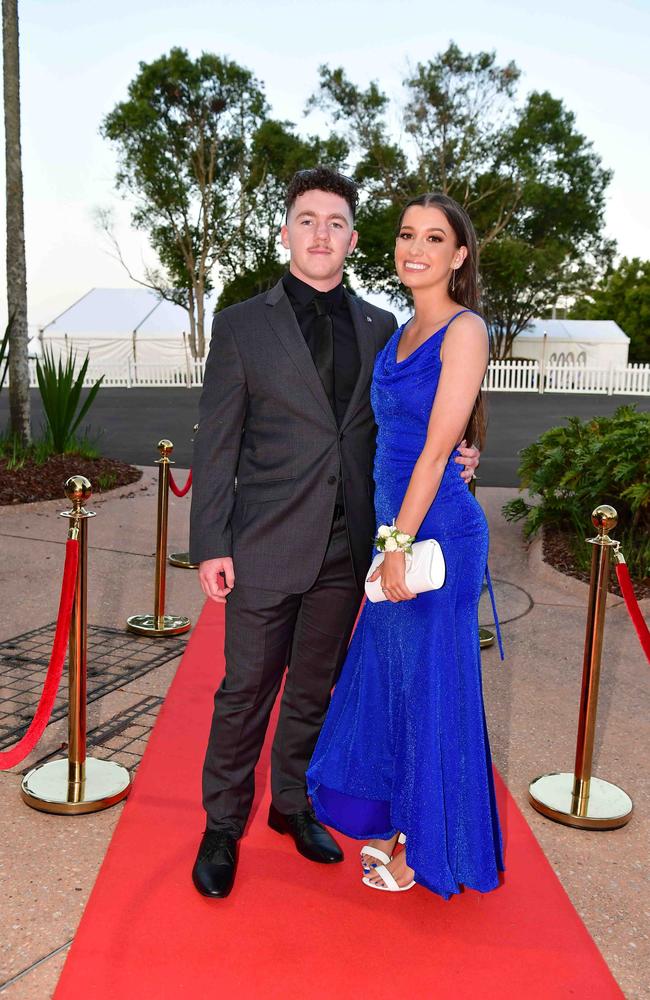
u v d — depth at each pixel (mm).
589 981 2203
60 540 6703
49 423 9594
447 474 2439
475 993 2139
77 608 2908
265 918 2391
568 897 2570
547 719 3852
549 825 2998
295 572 2510
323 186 2510
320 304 2574
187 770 3215
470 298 2508
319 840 2705
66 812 2916
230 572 2510
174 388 27812
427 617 2375
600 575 2939
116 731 3545
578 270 32500
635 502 6078
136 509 7980
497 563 6551
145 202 32344
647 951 2352
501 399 24781
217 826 2580
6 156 8828
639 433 6211
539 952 2303
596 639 2957
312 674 2695
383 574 2350
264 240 33500
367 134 30062
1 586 5492
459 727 2402
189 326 32344
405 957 2258
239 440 2580
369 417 2619
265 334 2512
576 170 31016
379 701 2537
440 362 2361
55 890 2512
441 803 2340
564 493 6906
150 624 4809
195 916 2385
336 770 2562
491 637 4797
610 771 3398
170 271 33500
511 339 31219
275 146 30969
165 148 31359
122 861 2633
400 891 2545
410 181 30688
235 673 2539
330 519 2531
